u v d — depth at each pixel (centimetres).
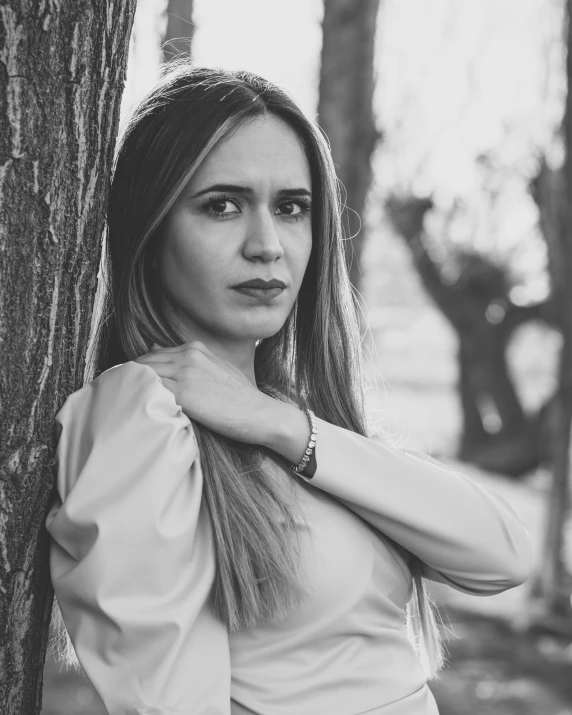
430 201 1377
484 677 607
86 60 139
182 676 132
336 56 477
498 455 1420
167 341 162
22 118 134
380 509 156
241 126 152
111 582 129
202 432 150
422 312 2492
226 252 152
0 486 140
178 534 133
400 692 154
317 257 177
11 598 145
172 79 159
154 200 152
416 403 1927
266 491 151
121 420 138
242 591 141
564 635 694
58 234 142
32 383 143
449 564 162
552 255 759
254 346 173
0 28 131
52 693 474
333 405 185
